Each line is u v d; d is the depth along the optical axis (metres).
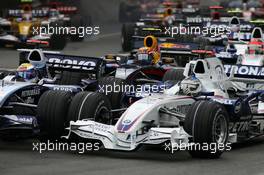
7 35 90.06
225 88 40.03
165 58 56.56
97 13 172.38
